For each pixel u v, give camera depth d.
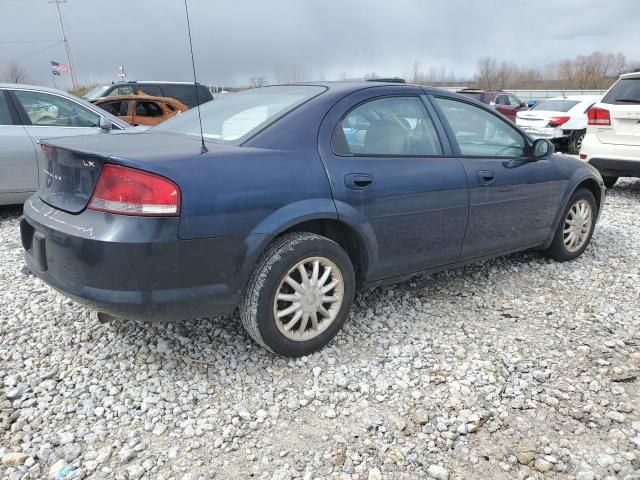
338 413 2.58
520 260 4.73
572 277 4.36
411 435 2.43
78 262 2.50
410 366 2.98
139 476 2.17
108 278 2.45
